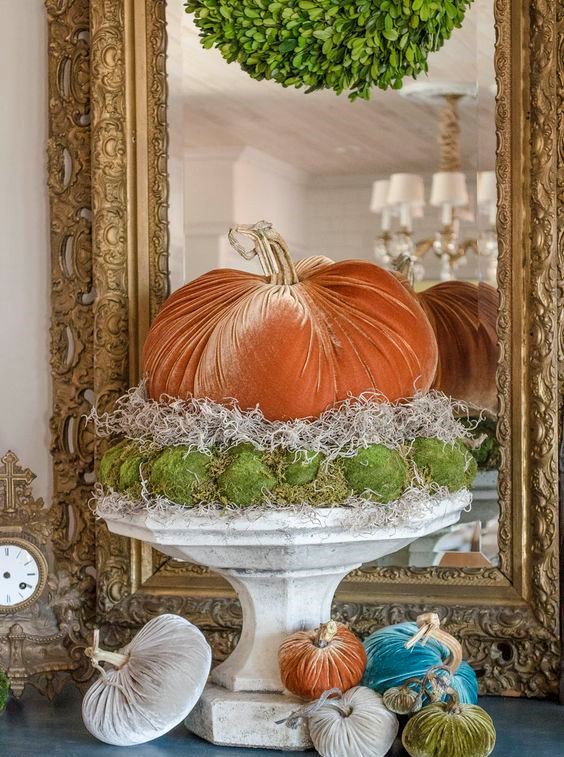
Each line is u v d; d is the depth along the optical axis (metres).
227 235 1.62
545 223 1.54
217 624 1.59
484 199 1.56
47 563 1.53
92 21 1.64
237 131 1.62
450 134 1.57
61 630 1.53
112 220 1.63
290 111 1.61
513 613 1.54
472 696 1.35
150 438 1.36
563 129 1.54
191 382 1.33
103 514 1.36
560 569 1.52
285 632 1.36
